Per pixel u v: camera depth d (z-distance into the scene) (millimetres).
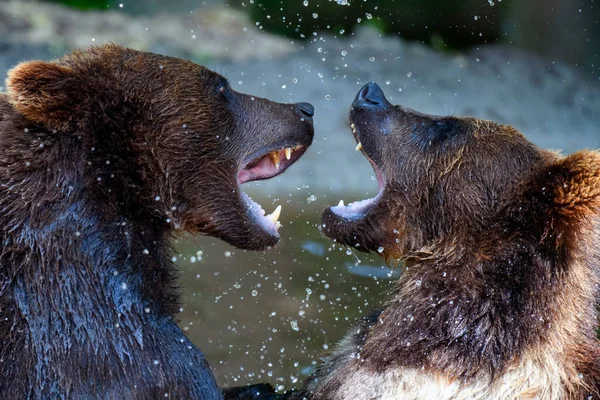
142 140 9500
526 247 9172
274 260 15211
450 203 9898
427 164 10188
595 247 9148
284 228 16875
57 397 8492
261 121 10602
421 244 10188
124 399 8742
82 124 8977
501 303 9141
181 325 12570
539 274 9047
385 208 10484
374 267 15078
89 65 9398
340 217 10734
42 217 8625
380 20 31547
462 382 9094
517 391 8914
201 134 10023
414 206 10242
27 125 8812
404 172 10344
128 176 9344
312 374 10859
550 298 9023
